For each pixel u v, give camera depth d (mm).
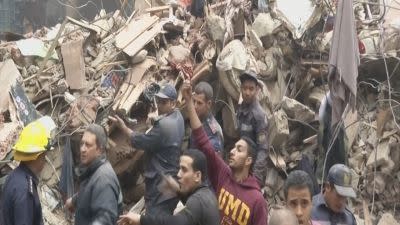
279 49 9797
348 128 9656
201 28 10000
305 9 9844
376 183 9531
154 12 10508
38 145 5383
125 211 8711
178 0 10969
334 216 5465
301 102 10070
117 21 10305
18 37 10375
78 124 8359
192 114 5836
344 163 8617
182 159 4941
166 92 6926
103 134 5531
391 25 10172
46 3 19375
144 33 9586
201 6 10547
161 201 6324
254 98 7668
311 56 9844
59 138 8469
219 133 7395
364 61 9875
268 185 9102
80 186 5578
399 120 9805
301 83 9898
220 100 9422
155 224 4660
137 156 8586
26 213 5230
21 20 19359
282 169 9156
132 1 13328
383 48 9898
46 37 10039
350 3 8086
